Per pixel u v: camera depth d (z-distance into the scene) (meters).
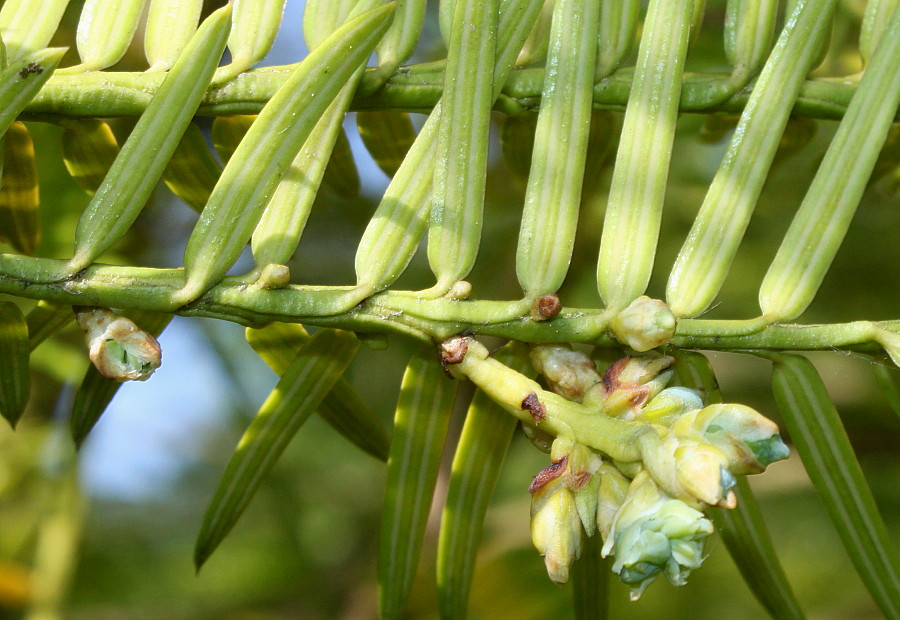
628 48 0.16
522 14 0.16
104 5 0.16
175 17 0.16
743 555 0.16
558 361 0.15
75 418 0.16
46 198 0.20
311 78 0.15
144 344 0.15
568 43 0.16
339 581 0.33
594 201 0.23
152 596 0.33
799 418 0.16
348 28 0.15
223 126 0.17
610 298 0.15
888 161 0.18
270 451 0.16
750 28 0.16
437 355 0.16
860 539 0.16
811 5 0.16
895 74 0.16
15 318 0.16
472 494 0.16
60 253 0.20
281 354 0.17
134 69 0.21
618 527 0.15
